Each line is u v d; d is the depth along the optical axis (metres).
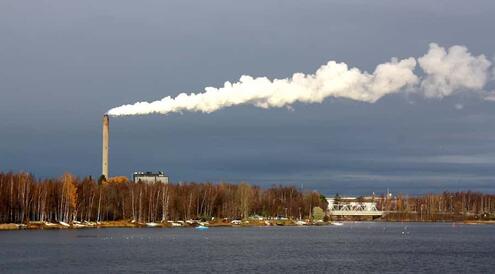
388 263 161.12
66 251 180.62
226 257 170.12
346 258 173.00
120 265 148.00
